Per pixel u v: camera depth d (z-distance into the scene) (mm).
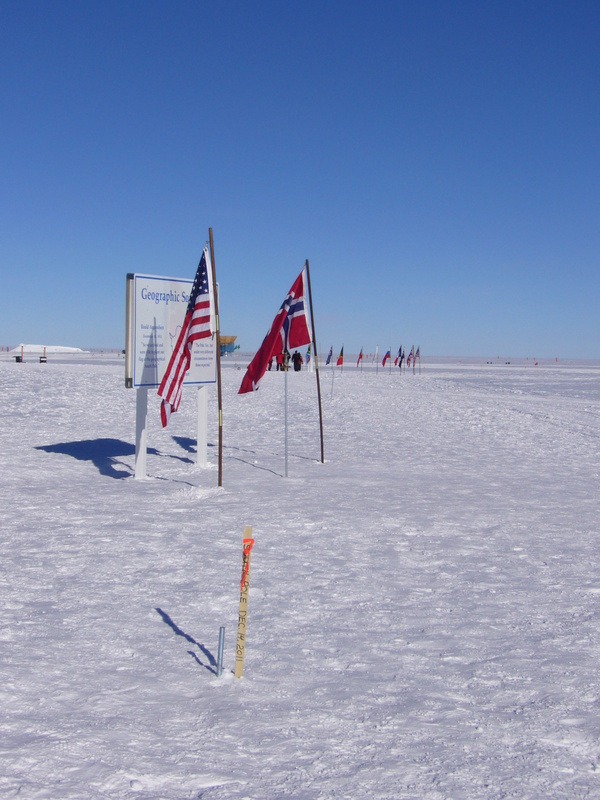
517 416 24828
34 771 3324
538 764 3506
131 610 5930
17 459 14773
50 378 32375
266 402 27828
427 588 6656
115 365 57969
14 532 8688
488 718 4020
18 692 4258
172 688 4402
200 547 8086
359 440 19219
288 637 5363
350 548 8133
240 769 3422
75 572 7027
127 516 9734
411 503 10852
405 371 73812
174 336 13445
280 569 7238
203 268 12016
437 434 20562
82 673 4590
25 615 5738
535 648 5156
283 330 13523
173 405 12406
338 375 52062
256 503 10711
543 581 6914
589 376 72438
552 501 11195
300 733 3814
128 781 3264
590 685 4500
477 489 12242
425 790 3260
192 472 13844
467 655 5016
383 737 3783
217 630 5488
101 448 16844
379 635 5422
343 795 3207
